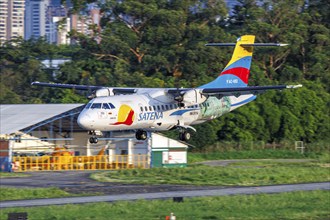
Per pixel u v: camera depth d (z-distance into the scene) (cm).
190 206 12481
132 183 17512
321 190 15062
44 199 14288
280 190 15488
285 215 11469
